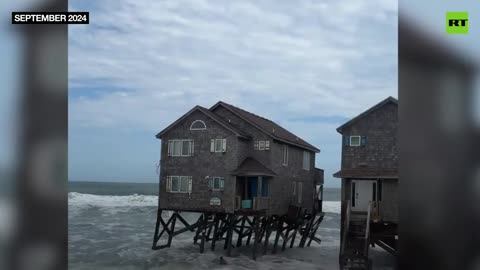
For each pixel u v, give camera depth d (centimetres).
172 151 3198
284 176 3397
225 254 3139
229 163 3017
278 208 3262
